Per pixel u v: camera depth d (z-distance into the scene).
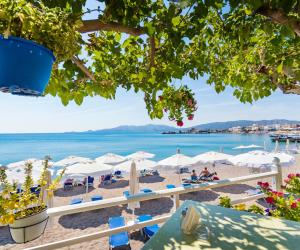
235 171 21.47
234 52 3.59
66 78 1.85
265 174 3.89
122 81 2.88
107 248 6.57
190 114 3.22
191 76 3.18
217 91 4.06
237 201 3.71
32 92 0.96
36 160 13.77
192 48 3.11
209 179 15.87
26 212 1.76
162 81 2.74
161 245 1.75
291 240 1.82
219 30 2.80
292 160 13.98
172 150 48.75
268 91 3.78
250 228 2.06
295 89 3.38
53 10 0.98
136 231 7.54
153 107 3.14
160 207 10.53
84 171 12.42
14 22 0.81
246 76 3.77
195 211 2.01
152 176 20.55
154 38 2.23
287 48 3.11
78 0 1.36
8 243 7.00
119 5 1.53
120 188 16.34
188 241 1.80
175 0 1.69
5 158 39.84
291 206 3.02
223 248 1.70
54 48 0.93
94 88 2.54
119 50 2.55
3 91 0.95
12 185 1.83
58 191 15.70
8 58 0.80
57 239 7.42
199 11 1.75
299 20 1.59
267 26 2.10
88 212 9.96
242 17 2.27
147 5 1.76
